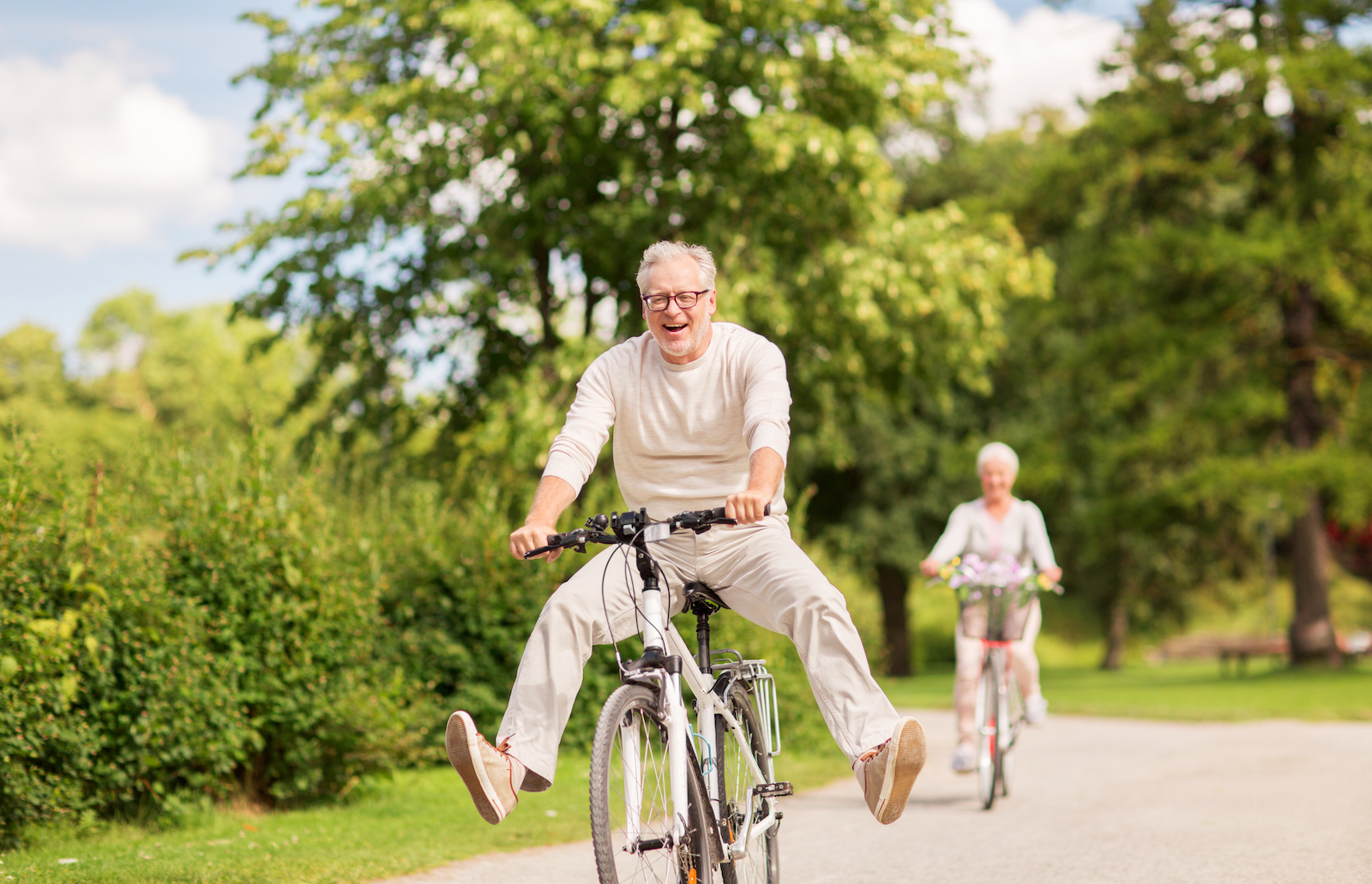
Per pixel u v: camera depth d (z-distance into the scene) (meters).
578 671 3.78
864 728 3.63
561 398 14.67
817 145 14.06
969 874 5.11
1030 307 26.67
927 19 16.36
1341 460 22.45
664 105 15.65
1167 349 24.61
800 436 18.75
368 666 7.70
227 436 8.01
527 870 5.24
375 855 5.44
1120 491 27.55
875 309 15.12
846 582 11.70
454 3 14.75
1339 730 13.01
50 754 5.87
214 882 4.68
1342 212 22.98
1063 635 47.00
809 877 5.12
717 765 3.85
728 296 14.46
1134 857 5.39
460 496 14.90
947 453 26.94
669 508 3.90
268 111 16.25
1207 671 32.38
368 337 16.73
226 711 6.56
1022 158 28.12
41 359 70.62
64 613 5.90
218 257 15.86
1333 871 4.89
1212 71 23.33
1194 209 26.88
